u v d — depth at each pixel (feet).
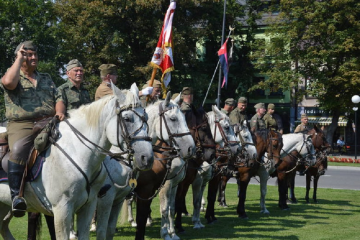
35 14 97.91
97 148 17.11
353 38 106.22
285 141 44.06
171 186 26.81
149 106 26.05
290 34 108.99
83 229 17.61
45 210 17.44
